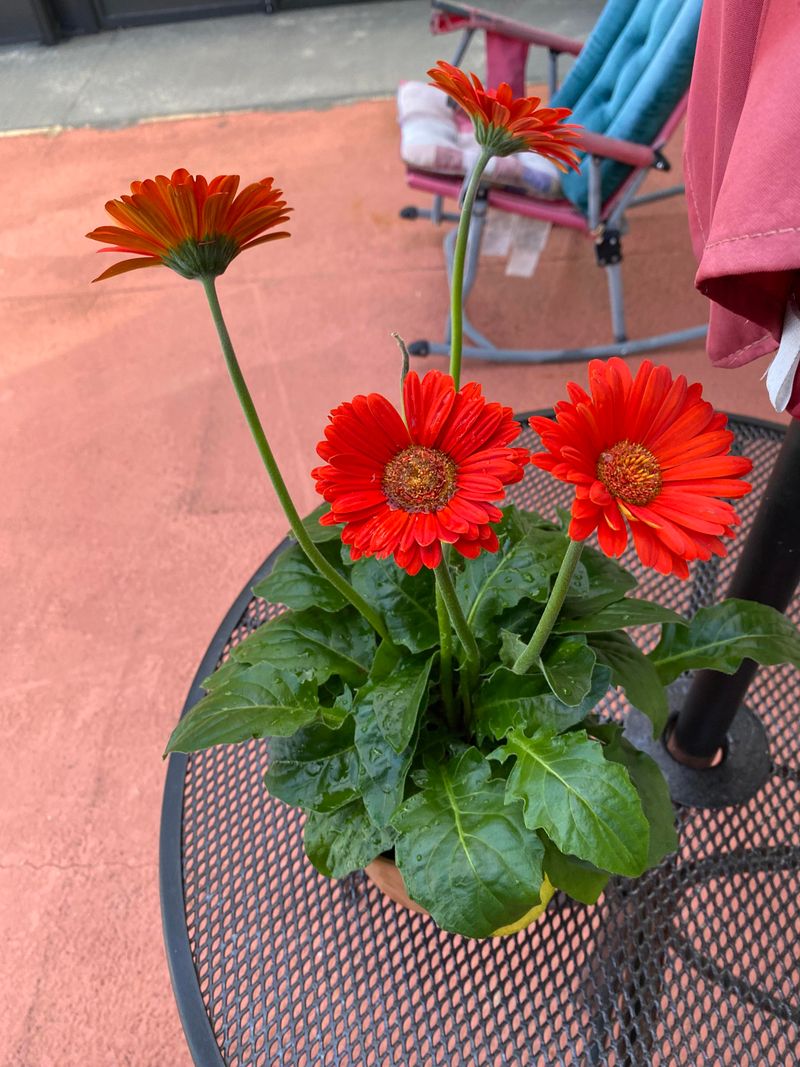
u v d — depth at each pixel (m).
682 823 0.67
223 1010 0.55
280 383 1.71
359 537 0.36
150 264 0.39
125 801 1.11
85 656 1.29
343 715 0.55
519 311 1.83
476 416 0.36
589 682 0.48
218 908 0.60
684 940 0.58
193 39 3.09
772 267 0.33
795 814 0.64
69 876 1.05
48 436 1.66
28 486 1.56
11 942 0.99
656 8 1.37
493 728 0.52
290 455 1.56
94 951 0.98
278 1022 0.54
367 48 2.90
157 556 1.42
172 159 2.45
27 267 2.12
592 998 0.54
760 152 0.33
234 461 1.57
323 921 0.59
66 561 1.43
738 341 0.49
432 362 1.73
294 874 0.61
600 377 0.34
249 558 1.40
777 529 0.58
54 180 2.43
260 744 0.69
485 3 3.03
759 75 0.35
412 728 0.48
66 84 2.91
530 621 0.55
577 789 0.45
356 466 0.37
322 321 1.85
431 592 0.56
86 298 2.00
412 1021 0.54
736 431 0.86
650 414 0.34
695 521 0.32
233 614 0.75
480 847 0.46
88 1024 0.93
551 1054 0.52
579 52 1.58
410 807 0.49
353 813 0.52
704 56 0.46
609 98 1.52
